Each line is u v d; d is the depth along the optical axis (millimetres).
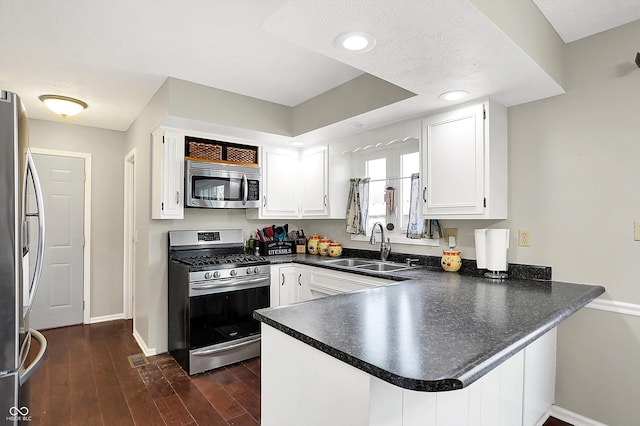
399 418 1072
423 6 1259
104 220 4148
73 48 2205
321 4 1254
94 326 3910
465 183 2281
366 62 1710
